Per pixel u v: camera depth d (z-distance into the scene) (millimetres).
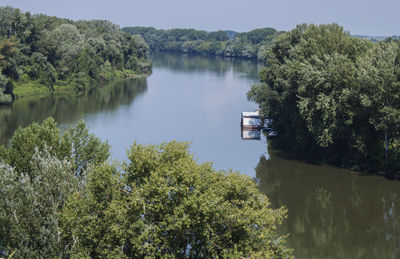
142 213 23141
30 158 33250
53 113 92188
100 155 37188
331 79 55656
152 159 25016
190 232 23547
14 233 24109
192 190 23281
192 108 100750
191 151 65438
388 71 51344
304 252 35594
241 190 24750
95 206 24047
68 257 25156
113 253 22391
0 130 75188
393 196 48125
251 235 23484
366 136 55406
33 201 25625
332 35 61719
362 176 54688
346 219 42375
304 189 50469
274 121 78188
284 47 70688
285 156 63969
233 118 90000
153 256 21641
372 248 36531
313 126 58000
